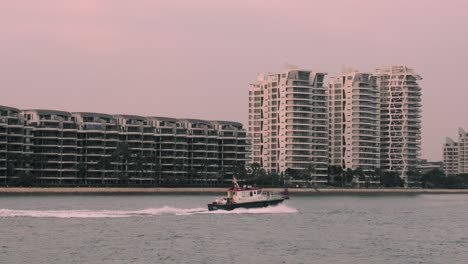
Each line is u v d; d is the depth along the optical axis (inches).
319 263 3976.4
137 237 4968.0
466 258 4195.4
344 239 5064.0
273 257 4146.2
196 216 6501.0
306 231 5531.5
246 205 6958.7
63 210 7544.3
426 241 5022.1
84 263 3860.7
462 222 6791.3
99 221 6018.7
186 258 4060.0
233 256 4156.0
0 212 6594.5
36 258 4018.2
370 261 4057.6
